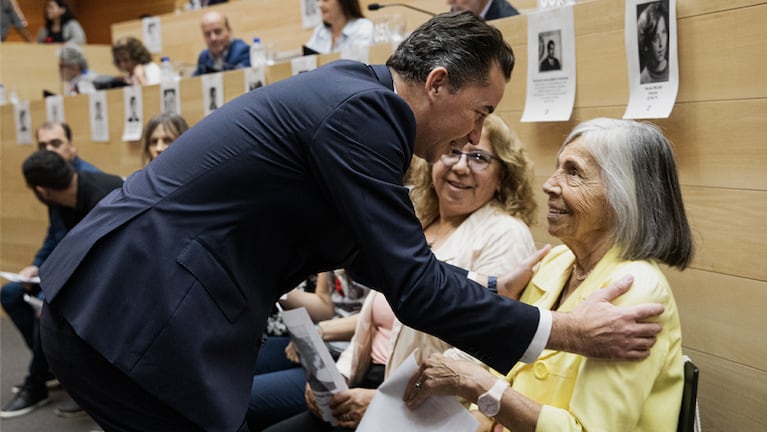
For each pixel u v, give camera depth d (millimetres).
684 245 1438
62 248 1473
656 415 1359
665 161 1428
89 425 3354
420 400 1513
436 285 1299
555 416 1352
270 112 1369
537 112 2133
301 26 4625
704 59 1727
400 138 1339
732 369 1728
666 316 1373
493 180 1927
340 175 1297
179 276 1341
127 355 1336
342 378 1840
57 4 7551
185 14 5477
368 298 2123
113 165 4129
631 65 1860
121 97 4004
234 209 1358
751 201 1661
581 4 1993
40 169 3080
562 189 1479
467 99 1407
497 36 1424
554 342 1328
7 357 4293
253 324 1417
